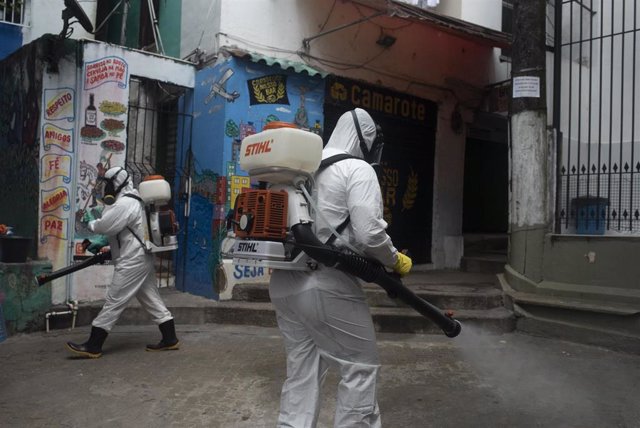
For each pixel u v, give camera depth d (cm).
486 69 934
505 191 1048
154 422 351
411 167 852
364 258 253
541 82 638
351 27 768
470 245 939
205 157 672
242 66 655
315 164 252
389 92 817
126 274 483
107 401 385
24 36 780
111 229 476
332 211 255
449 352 521
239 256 256
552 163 648
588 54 723
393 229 831
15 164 644
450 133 897
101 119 608
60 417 357
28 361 474
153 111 731
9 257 552
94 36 843
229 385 418
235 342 539
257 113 669
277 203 248
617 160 700
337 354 258
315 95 722
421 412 373
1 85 695
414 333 586
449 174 896
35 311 563
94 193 602
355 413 254
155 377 436
